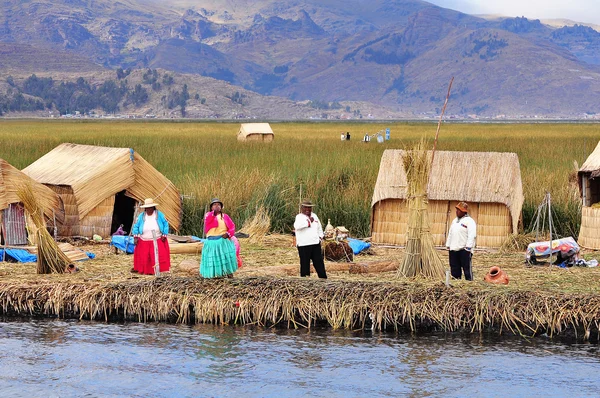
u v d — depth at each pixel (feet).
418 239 63.52
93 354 50.83
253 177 107.76
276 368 48.49
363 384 45.98
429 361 49.60
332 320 55.88
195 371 48.08
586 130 393.09
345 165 135.23
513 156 84.94
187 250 77.66
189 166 142.61
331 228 71.36
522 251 80.48
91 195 83.41
